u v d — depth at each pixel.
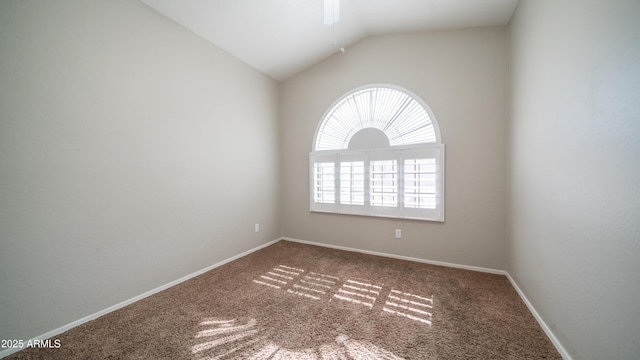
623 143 1.01
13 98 1.47
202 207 2.66
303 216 3.75
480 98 2.65
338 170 3.44
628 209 0.98
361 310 1.93
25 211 1.52
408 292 2.22
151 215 2.19
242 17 2.46
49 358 1.43
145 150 2.14
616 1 1.04
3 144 1.44
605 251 1.11
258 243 3.47
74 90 1.71
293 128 3.79
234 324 1.76
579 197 1.31
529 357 1.43
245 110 3.23
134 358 1.43
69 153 1.69
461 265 2.77
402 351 1.48
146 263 2.16
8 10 1.44
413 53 2.94
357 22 2.84
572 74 1.38
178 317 1.84
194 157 2.57
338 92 3.40
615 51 1.05
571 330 1.37
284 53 3.18
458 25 2.68
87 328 1.71
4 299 1.46
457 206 2.77
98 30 1.82
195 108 2.57
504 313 1.88
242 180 3.19
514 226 2.34
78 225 1.75
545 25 1.71
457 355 1.45
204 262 2.69
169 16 2.30
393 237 3.12
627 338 0.99
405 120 3.04
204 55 2.67
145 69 2.13
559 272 1.50
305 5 2.42
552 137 1.61
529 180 1.98
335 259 3.06
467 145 2.71
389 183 3.10
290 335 1.63
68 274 1.70
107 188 1.89
